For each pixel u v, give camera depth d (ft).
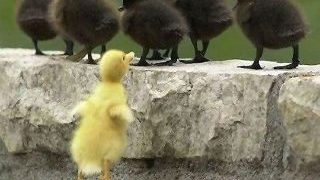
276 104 28.27
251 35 30.83
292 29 30.30
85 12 31.50
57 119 31.50
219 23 33.65
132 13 31.78
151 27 31.35
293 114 27.20
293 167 28.02
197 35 33.99
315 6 60.29
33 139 32.71
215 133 29.09
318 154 26.96
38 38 36.63
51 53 37.42
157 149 30.04
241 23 31.14
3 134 33.47
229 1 34.99
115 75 27.43
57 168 32.45
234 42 56.75
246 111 28.60
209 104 29.09
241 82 28.63
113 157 27.30
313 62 49.70
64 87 31.65
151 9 31.58
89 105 27.63
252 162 28.78
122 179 30.96
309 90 26.81
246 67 31.19
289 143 27.68
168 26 31.30
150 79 29.71
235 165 29.09
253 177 28.78
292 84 27.20
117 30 31.94
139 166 30.71
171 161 30.27
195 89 29.25
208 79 29.09
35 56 35.37
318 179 27.55
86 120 27.61
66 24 32.07
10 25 61.62
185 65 32.22
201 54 34.24
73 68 31.32
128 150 30.37
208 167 29.68
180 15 32.37
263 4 30.58
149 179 30.60
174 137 29.71
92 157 27.27
